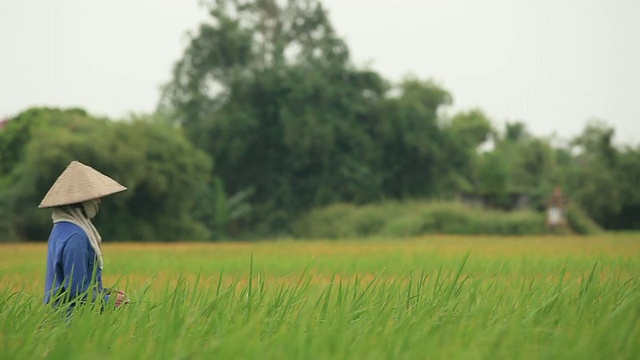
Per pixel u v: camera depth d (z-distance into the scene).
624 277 14.86
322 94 92.81
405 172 96.56
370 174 92.50
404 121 94.94
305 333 8.36
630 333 8.33
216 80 96.44
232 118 91.50
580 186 89.81
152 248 50.31
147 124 76.56
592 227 77.38
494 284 12.39
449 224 77.50
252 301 9.98
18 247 52.47
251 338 8.15
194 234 78.25
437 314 9.18
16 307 9.60
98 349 7.64
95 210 10.24
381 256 34.78
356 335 8.62
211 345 8.03
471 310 9.65
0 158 79.00
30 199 71.19
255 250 45.81
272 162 93.00
